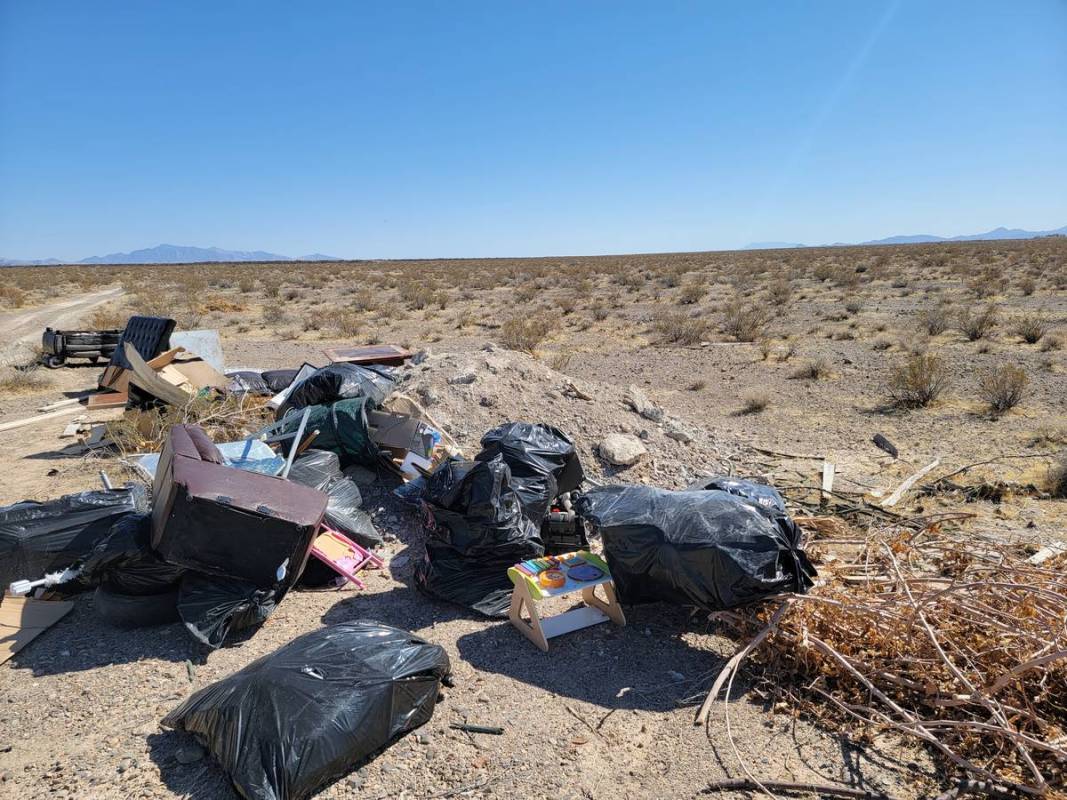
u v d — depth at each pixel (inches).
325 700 133.3
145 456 284.7
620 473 297.4
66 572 186.4
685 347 724.7
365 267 3814.0
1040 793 128.3
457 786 133.0
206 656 175.2
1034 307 909.2
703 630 192.2
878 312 936.3
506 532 205.8
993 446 358.3
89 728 148.3
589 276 2039.9
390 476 280.8
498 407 327.3
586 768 139.0
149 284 2073.1
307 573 216.2
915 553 216.1
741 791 133.8
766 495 223.5
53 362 647.1
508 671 172.7
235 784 123.3
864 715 155.3
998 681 146.1
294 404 325.4
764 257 3203.7
